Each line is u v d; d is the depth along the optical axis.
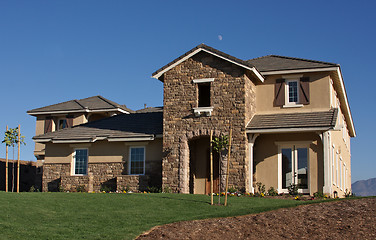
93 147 29.09
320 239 13.85
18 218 16.03
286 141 25.69
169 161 26.00
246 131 24.94
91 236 13.76
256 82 27.61
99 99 40.72
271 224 15.12
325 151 24.22
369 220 15.16
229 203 19.53
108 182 28.38
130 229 14.51
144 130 28.42
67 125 38.34
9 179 36.34
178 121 26.20
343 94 30.02
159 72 26.84
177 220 15.62
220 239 13.80
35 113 39.16
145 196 21.11
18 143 24.91
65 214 17.03
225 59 25.41
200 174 27.11
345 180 33.75
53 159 29.81
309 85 26.61
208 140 27.27
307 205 17.39
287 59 28.77
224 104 25.42
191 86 26.25
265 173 25.88
